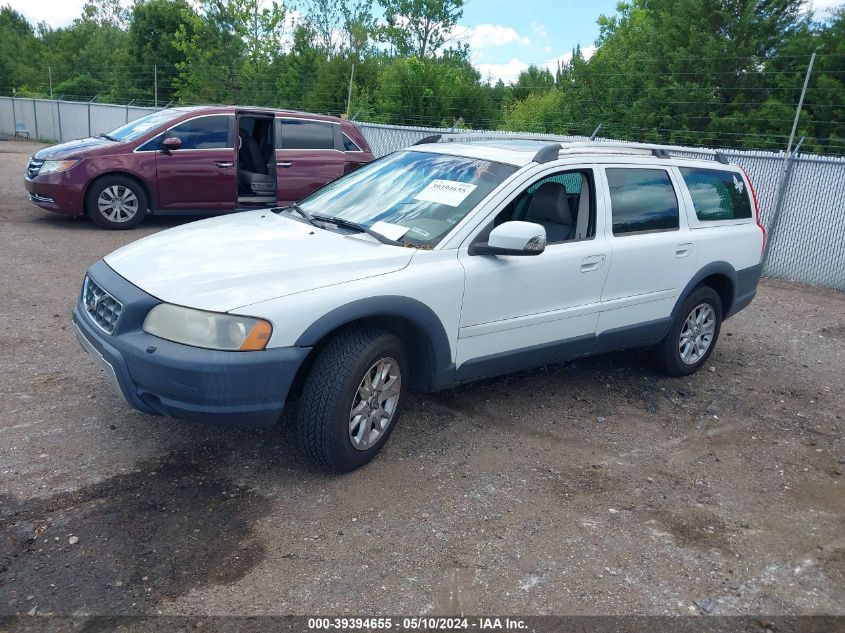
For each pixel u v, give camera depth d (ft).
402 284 12.44
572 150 16.16
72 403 14.65
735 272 19.47
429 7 113.19
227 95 103.09
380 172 16.31
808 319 27.35
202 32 109.60
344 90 75.41
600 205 15.98
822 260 33.71
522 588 10.12
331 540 10.86
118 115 84.84
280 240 13.33
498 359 14.47
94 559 10.01
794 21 65.57
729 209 19.63
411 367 13.85
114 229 33.01
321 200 16.08
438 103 69.41
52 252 27.78
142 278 11.96
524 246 12.99
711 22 67.21
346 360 11.96
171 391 10.98
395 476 12.87
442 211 14.21
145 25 121.19
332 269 12.21
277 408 11.39
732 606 10.12
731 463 14.66
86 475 12.07
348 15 115.44
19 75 167.63
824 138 57.11
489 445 14.43
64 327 19.21
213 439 13.58
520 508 12.19
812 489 13.79
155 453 12.94
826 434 16.49
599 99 68.90
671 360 18.72
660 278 17.29
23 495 11.35
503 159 15.23
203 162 33.63
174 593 9.48
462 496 12.40
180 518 11.10
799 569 11.14
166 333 11.14
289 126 35.09
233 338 10.94
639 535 11.69
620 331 16.80
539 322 14.90
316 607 9.43
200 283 11.50
